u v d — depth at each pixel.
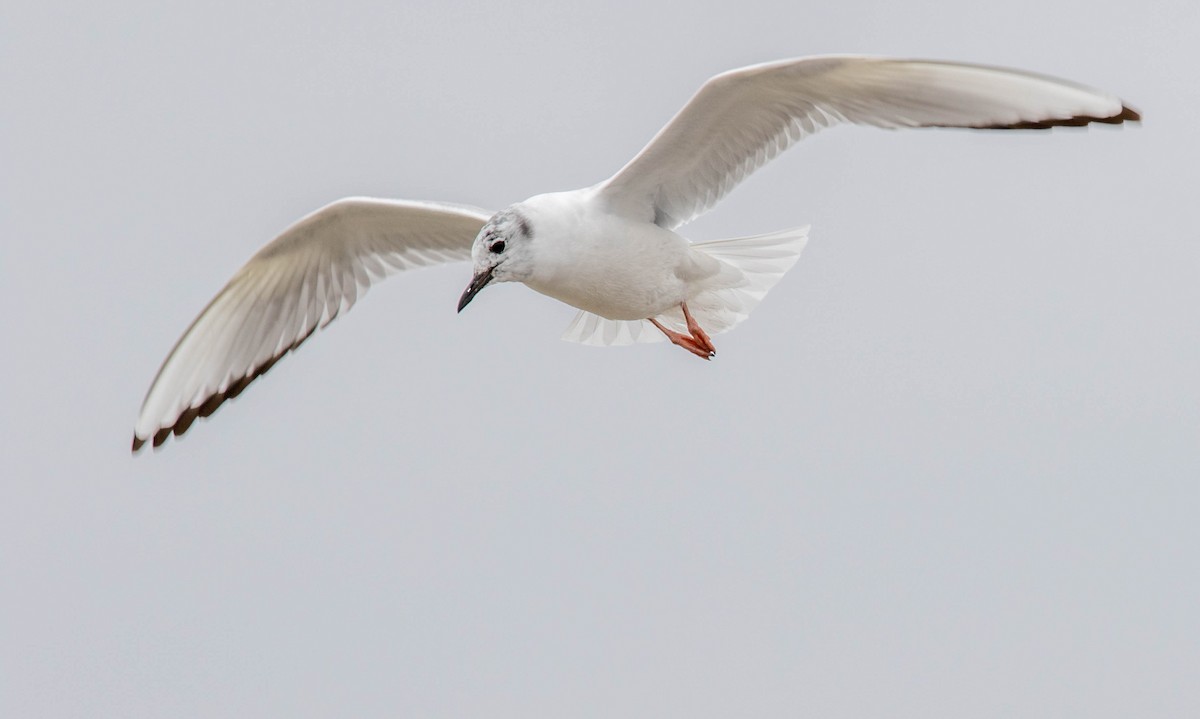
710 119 11.73
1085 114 10.80
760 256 12.88
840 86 11.45
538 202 12.07
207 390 13.44
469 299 11.90
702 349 12.72
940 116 11.37
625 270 12.26
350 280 13.54
